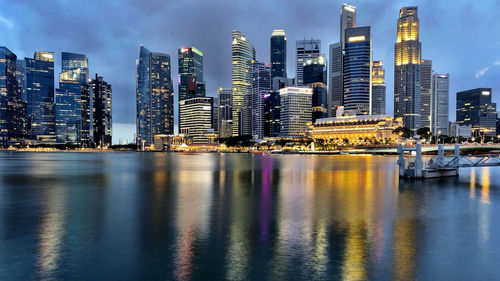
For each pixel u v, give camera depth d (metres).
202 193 50.03
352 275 17.91
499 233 26.20
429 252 21.58
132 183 64.88
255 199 43.94
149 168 115.75
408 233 26.17
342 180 69.00
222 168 114.50
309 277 17.66
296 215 33.28
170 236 25.44
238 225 28.94
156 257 20.67
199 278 17.55
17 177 79.38
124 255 21.06
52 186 60.22
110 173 92.12
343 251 21.70
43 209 37.09
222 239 24.55
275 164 142.75
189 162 167.75
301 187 57.06
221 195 47.78
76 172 96.50
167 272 18.34
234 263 19.64
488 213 34.12
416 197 44.66
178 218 32.00
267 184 62.28
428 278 17.56
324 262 19.78
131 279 17.45
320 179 71.56
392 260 20.11
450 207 37.47
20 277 17.73
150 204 40.19
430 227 28.11
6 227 28.58
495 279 17.47
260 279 17.42
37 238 25.02
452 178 67.19
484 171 90.25
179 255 21.05
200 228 27.95
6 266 19.28
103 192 51.66
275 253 21.36
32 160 195.75
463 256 20.84
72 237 25.30
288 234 25.94
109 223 29.92
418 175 65.06
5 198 45.81
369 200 42.62
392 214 33.69
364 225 28.92
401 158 67.44
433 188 53.28
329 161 174.75
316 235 25.59
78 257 20.75
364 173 88.81
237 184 62.56
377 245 23.03
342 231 26.77
